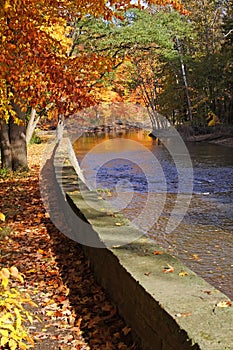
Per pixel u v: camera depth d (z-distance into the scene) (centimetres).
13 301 333
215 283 587
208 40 3806
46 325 413
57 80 677
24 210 886
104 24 1847
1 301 330
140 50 2075
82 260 591
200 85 3656
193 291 313
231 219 934
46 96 697
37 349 369
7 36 640
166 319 281
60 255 621
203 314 275
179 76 3806
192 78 3706
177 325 265
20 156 1425
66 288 499
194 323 263
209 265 655
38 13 675
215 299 298
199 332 252
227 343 239
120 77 2905
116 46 1927
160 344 296
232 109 3616
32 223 787
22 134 1423
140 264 377
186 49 3841
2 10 596
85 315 428
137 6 712
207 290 315
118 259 395
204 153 2370
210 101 3722
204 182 1416
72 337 388
